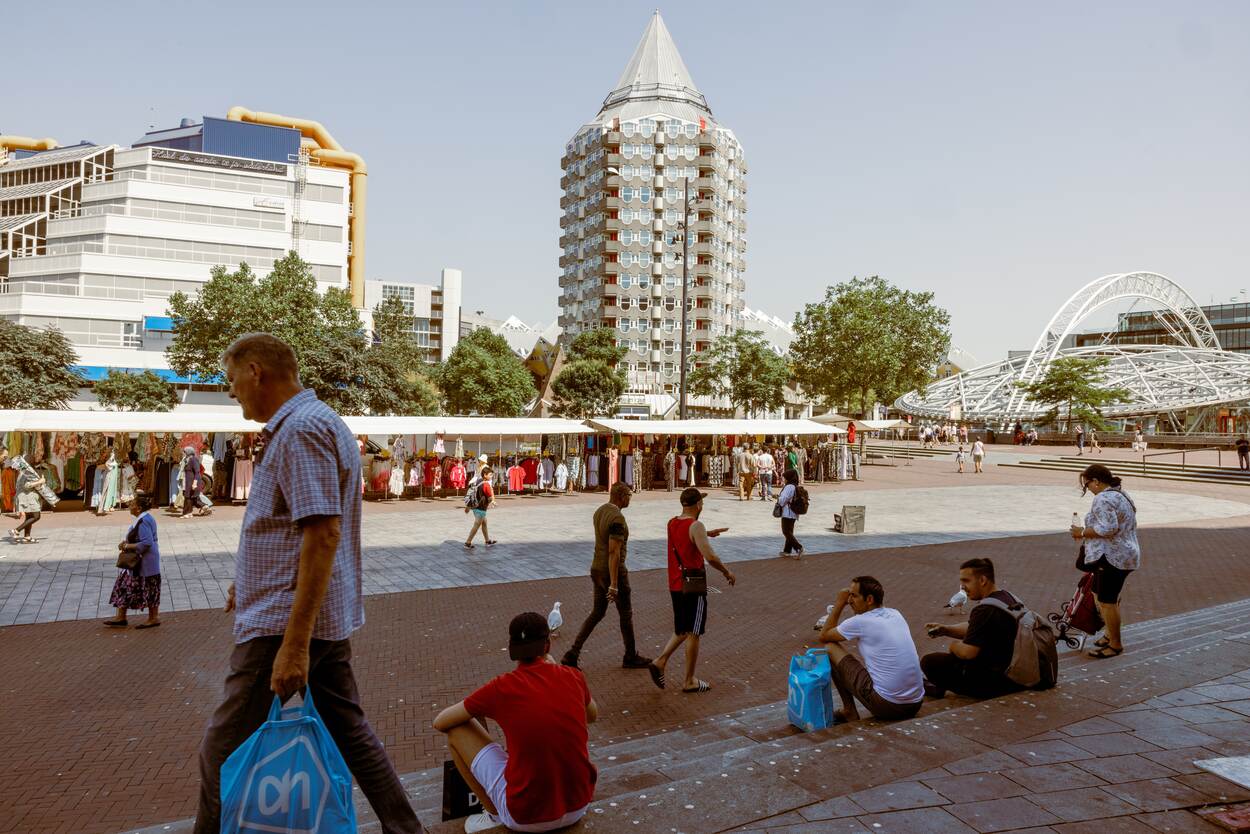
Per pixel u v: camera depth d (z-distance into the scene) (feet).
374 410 154.30
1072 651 24.61
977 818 11.24
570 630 32.24
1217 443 166.30
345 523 9.16
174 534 56.08
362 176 301.43
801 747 14.58
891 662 17.74
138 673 25.93
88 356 216.74
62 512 67.21
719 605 36.73
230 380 9.25
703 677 25.99
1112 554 22.88
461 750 12.03
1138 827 11.03
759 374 207.00
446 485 87.71
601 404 244.63
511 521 66.28
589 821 11.11
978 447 129.70
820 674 18.58
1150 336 425.28
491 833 10.94
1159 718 15.85
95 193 233.96
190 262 233.55
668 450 104.68
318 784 8.43
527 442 119.14
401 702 23.36
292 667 8.30
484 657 28.12
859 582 19.12
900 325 226.38
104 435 77.97
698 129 328.90
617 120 320.09
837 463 109.91
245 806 8.25
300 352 146.00
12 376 147.74
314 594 8.40
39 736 20.47
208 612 34.40
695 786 12.33
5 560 45.55
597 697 23.88
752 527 64.54
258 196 244.42
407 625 32.68
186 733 20.86
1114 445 184.03
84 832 15.51
